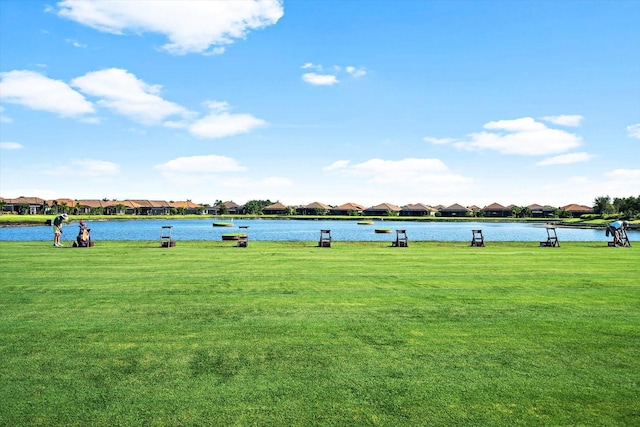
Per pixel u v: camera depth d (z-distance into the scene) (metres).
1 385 6.77
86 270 17.23
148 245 29.19
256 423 5.69
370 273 16.94
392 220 151.25
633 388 6.77
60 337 8.95
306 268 18.19
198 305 11.56
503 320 10.26
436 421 5.77
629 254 24.95
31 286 13.95
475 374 7.22
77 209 142.00
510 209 169.88
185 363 7.62
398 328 9.62
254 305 11.59
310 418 5.82
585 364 7.67
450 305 11.68
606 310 11.21
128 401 6.28
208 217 164.38
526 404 6.25
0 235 59.31
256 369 7.38
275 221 143.75
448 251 26.45
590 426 5.71
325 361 7.73
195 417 5.84
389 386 6.77
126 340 8.78
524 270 17.94
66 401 6.28
